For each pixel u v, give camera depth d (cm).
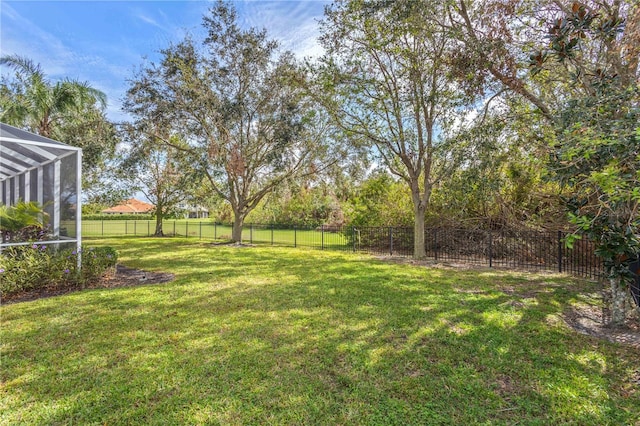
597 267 822
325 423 241
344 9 901
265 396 275
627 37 446
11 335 401
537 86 759
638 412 250
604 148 304
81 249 678
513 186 1028
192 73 1323
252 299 562
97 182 1819
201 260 1027
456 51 741
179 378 302
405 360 336
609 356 342
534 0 622
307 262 990
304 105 1309
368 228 1343
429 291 616
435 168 1103
